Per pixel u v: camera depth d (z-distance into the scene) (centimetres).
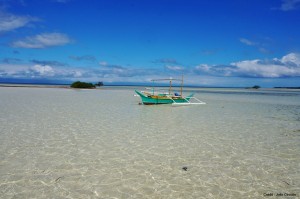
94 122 1667
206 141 1231
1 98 3183
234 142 1221
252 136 1353
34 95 3866
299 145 1180
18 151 1009
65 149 1052
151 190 706
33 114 1928
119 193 686
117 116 1962
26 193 673
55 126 1503
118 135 1316
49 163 887
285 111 2492
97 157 961
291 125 1698
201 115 2138
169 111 2377
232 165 905
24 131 1354
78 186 721
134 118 1889
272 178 799
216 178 793
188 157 982
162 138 1273
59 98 3441
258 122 1811
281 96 5403
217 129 1531
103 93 5072
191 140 1245
